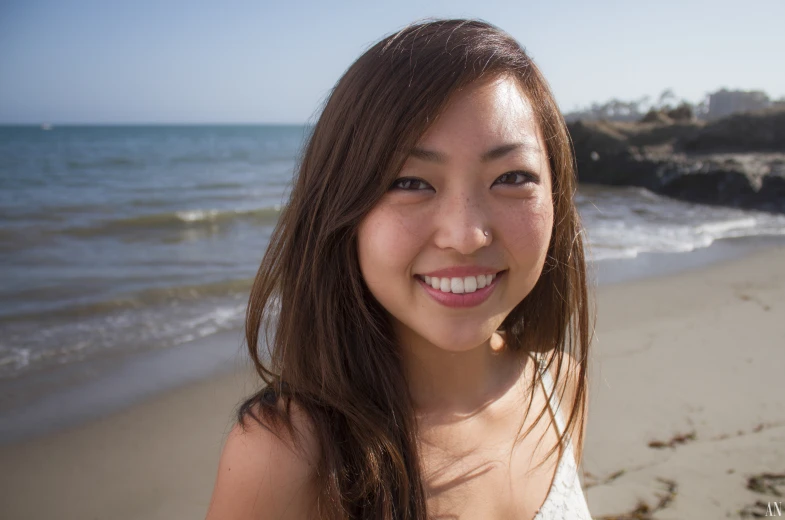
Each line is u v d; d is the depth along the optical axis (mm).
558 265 1553
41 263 9672
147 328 6160
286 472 1135
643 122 24797
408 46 1135
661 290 6961
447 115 1088
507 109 1124
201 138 87938
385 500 1200
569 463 1554
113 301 7133
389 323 1340
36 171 31234
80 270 9078
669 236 11008
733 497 3102
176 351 5469
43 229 12898
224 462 1170
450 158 1092
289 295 1318
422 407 1410
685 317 5938
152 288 7727
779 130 19922
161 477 3520
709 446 3564
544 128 1269
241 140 81562
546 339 1660
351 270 1238
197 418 4203
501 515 1396
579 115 46250
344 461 1193
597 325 5680
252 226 13828
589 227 12125
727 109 54312
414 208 1115
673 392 4254
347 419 1231
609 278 7578
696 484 3209
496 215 1127
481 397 1517
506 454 1461
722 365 4727
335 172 1197
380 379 1274
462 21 1210
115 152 49000
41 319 6523
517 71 1175
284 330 1318
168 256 10266
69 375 4949
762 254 9125
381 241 1136
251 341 1519
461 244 1076
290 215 1336
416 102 1079
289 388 1253
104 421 4168
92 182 26094
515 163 1122
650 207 15680
